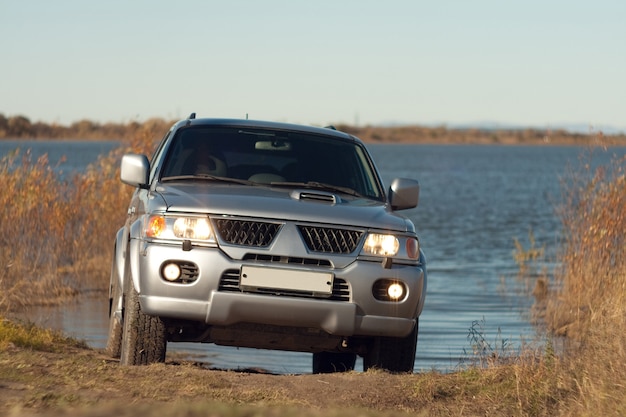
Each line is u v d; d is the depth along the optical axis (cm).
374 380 2120
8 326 2581
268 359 3206
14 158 4534
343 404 1942
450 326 3897
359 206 2284
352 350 2334
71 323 3538
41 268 4447
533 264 6266
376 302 2144
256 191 2278
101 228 4919
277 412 1588
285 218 2139
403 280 2169
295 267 2109
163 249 2116
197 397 1853
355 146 2609
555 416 1942
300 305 2100
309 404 1884
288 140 2544
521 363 2191
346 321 2123
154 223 2147
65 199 4700
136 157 2406
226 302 2091
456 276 5725
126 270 2317
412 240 2219
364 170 2536
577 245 4122
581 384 2042
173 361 2844
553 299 4375
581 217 4122
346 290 2136
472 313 4269
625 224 3891
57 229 4534
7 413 1574
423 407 1973
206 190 2255
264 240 2130
